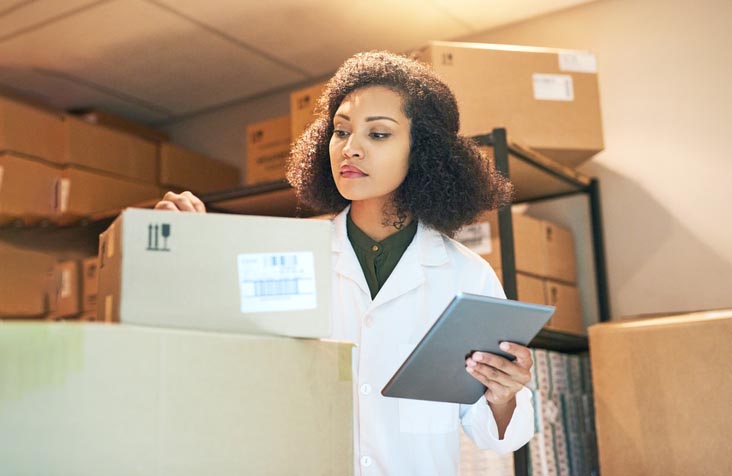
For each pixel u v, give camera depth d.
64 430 0.75
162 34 3.05
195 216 0.92
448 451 1.41
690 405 1.89
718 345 1.88
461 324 1.05
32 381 0.74
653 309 2.73
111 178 3.19
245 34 3.06
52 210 2.99
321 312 0.96
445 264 1.49
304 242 0.97
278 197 2.78
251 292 0.93
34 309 3.01
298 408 0.94
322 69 3.40
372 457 1.36
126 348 0.80
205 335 0.87
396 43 3.18
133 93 3.61
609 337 2.04
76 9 2.84
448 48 2.43
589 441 2.59
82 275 3.01
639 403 1.97
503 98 2.45
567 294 2.75
